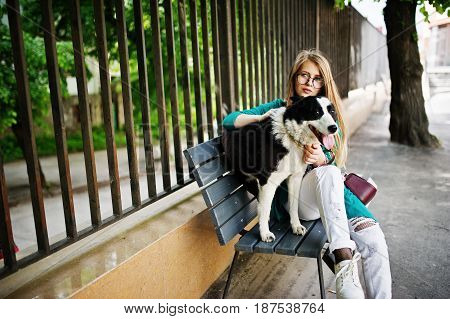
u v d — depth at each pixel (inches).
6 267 60.6
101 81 75.2
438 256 105.4
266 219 83.7
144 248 72.7
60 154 67.9
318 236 83.8
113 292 65.9
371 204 142.3
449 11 174.9
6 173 276.2
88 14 192.1
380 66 424.2
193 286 90.2
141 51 85.0
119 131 389.7
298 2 200.2
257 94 143.2
